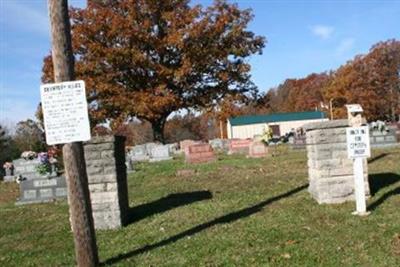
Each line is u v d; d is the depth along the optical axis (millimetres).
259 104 48031
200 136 89562
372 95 84750
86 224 7406
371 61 87625
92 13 44281
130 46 44250
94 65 43188
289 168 17438
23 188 16375
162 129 46844
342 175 10391
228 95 45906
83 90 7219
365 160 10586
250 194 12266
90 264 7402
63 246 9109
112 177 9945
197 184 15273
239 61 46688
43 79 45750
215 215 10117
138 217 10742
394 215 8977
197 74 45688
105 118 44219
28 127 52906
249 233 8523
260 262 7066
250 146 26438
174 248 8086
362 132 9289
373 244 7477
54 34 7332
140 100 42500
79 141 7309
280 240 7992
